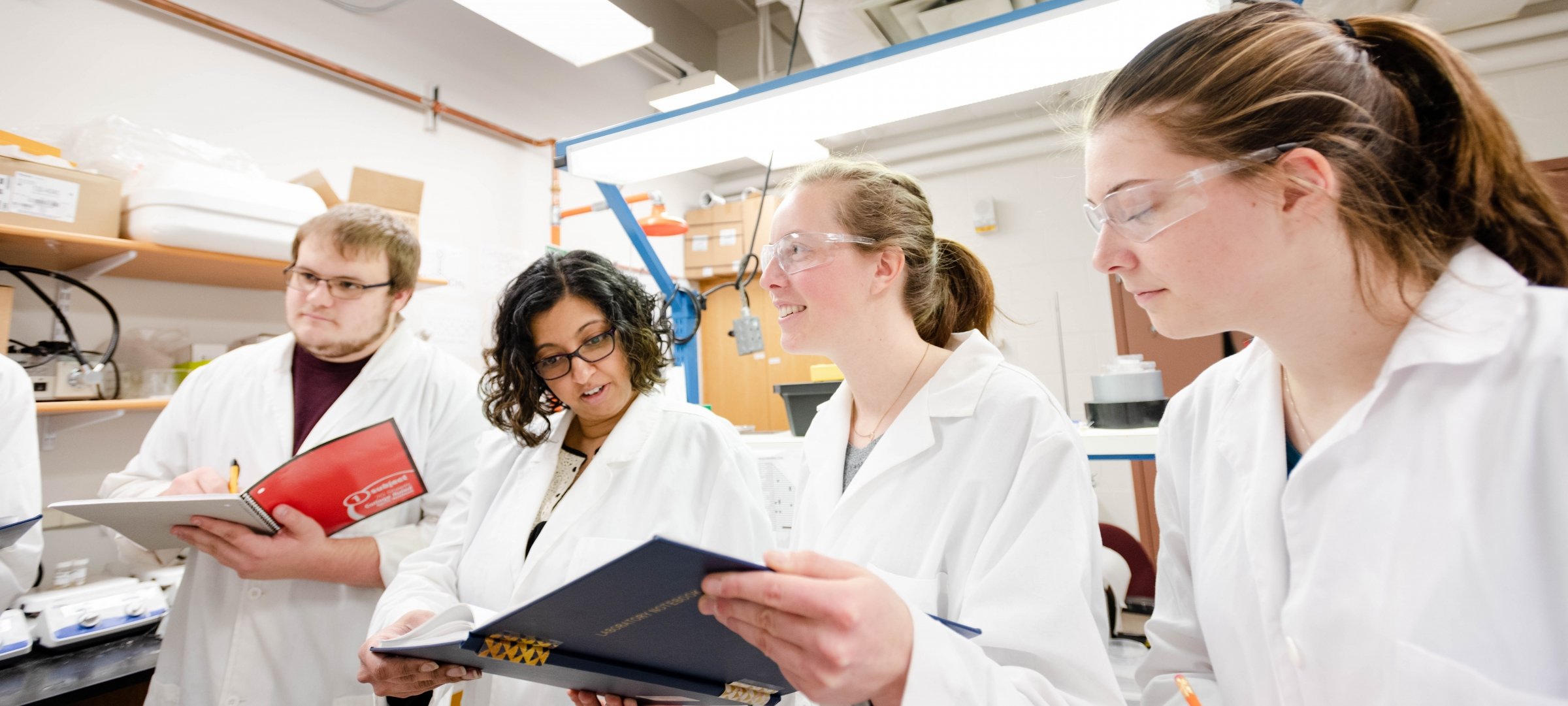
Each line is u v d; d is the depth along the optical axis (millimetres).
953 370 868
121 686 1360
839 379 1605
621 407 1171
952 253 1038
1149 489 3338
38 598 1488
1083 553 663
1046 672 605
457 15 3010
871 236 855
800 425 1667
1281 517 613
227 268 1867
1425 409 515
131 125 1770
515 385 1118
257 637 1248
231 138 2207
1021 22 1042
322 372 1454
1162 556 840
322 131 2461
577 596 491
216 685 1237
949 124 4031
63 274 1785
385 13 2715
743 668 625
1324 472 564
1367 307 535
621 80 3945
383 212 1438
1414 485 505
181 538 1144
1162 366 3500
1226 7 960
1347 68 525
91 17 1925
